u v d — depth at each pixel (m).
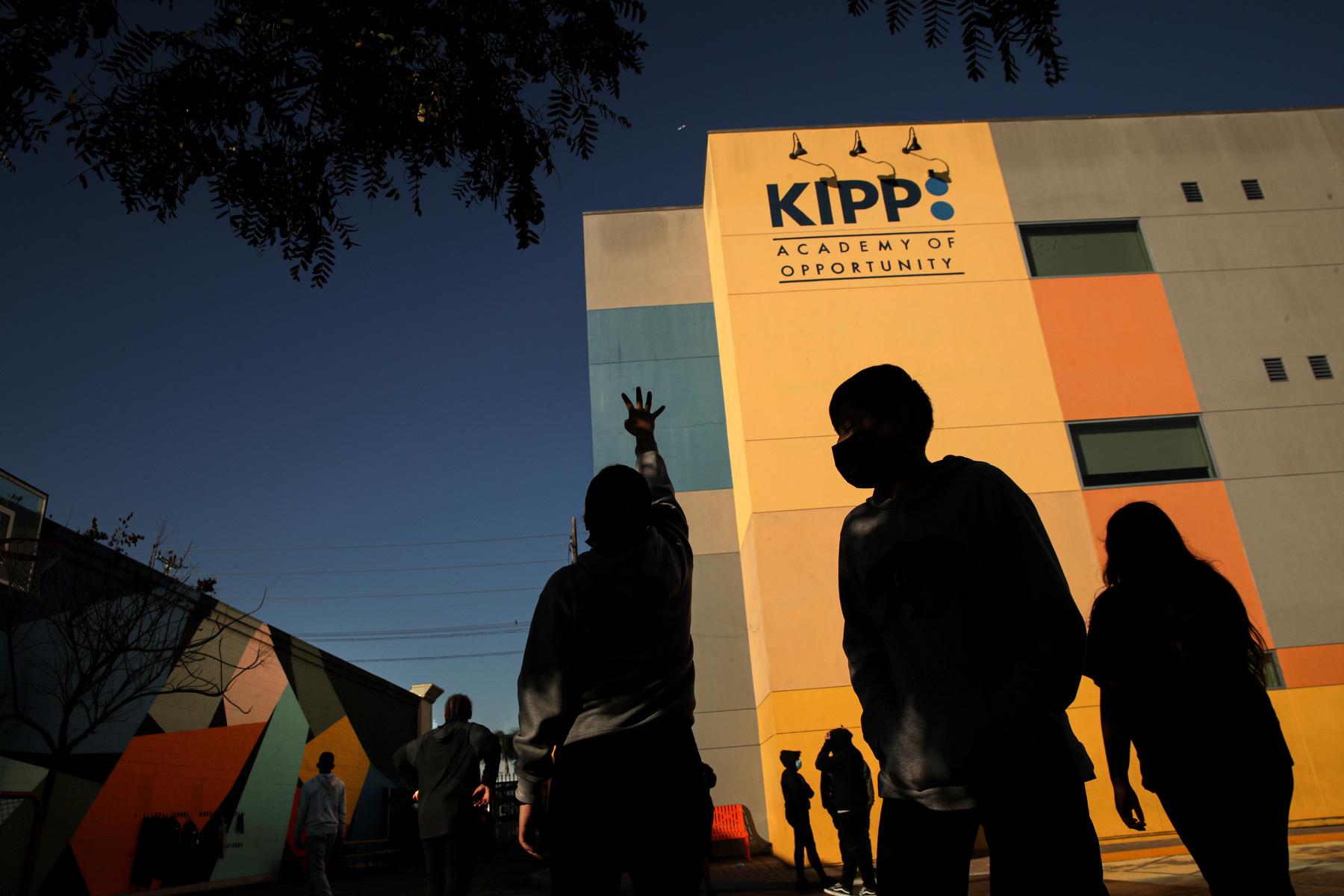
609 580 1.85
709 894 7.08
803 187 14.02
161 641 10.12
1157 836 10.26
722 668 12.74
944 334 13.15
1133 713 2.03
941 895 1.56
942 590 1.69
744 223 13.77
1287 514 12.27
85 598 8.76
